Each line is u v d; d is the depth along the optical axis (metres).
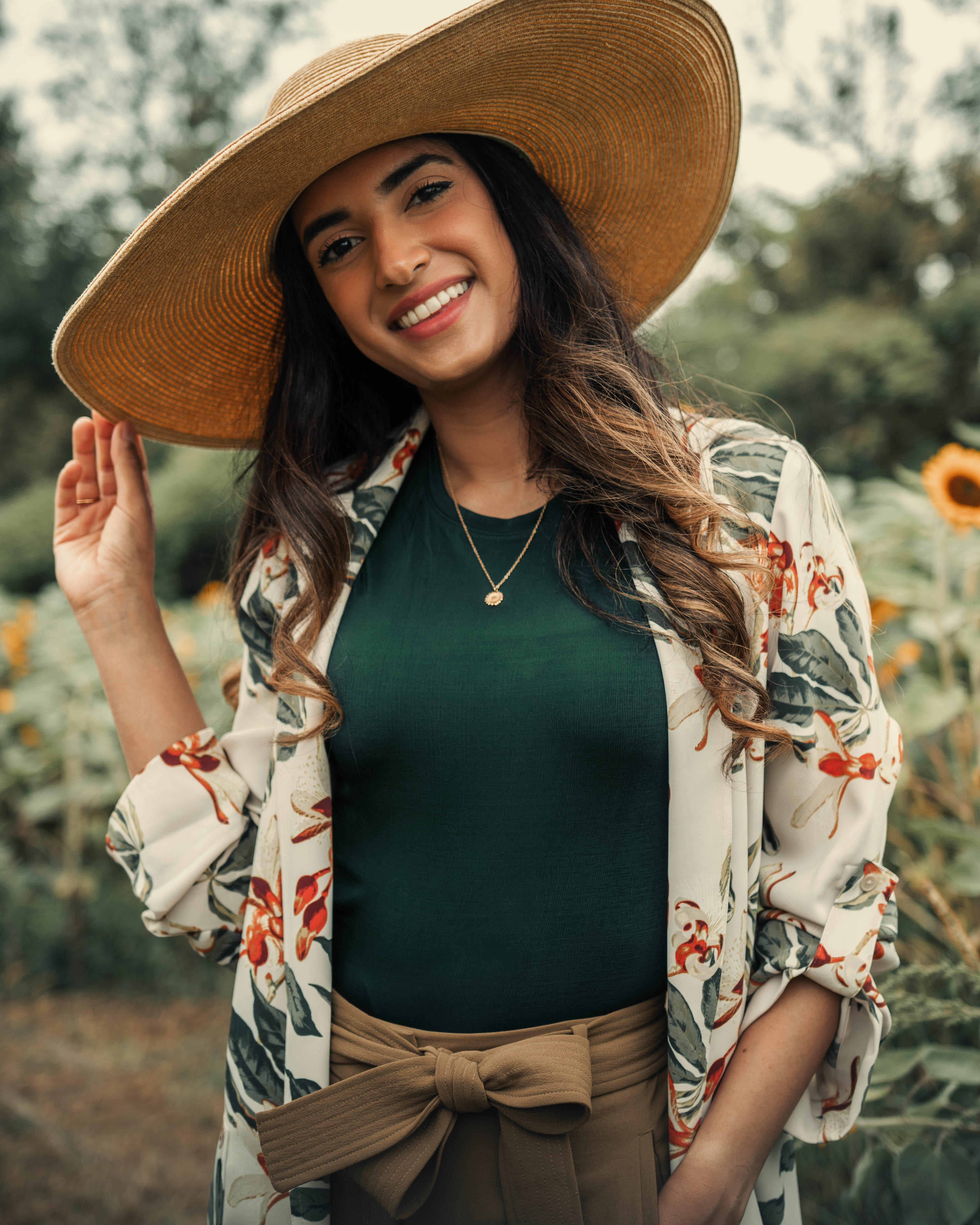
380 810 1.08
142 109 15.84
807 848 1.02
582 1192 0.98
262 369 1.47
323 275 1.15
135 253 1.14
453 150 1.11
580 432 1.08
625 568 1.05
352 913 1.11
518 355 1.16
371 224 1.09
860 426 10.02
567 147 1.23
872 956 0.96
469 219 1.09
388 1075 1.01
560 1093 0.94
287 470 1.27
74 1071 2.87
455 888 1.04
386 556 1.18
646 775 1.00
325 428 1.32
